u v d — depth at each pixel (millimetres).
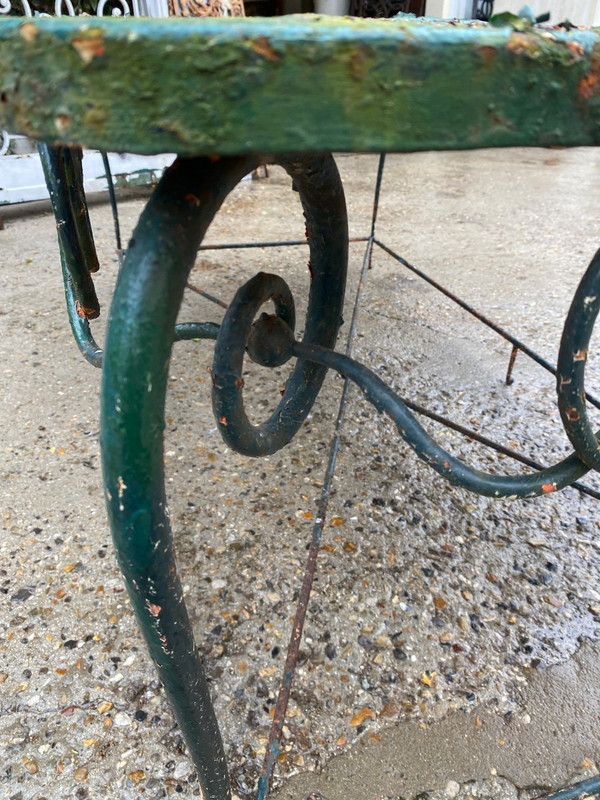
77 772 419
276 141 145
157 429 205
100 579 553
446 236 1389
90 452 709
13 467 682
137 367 192
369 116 145
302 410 413
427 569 566
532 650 502
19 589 542
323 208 361
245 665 485
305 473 676
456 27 153
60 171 450
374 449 716
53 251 1286
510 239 1368
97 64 141
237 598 536
